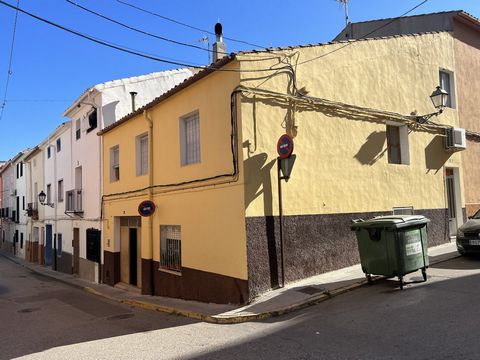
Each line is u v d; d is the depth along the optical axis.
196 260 10.47
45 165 29.09
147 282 13.02
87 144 19.47
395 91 12.45
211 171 9.97
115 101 17.88
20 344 7.47
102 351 6.49
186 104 11.10
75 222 21.47
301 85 10.08
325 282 9.25
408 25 16.47
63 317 10.22
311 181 10.02
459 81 14.87
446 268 9.79
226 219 9.35
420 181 12.80
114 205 16.34
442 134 13.73
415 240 8.62
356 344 5.58
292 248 9.46
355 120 11.21
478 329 5.61
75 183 21.45
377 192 11.48
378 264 8.60
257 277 8.80
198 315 8.54
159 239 12.54
